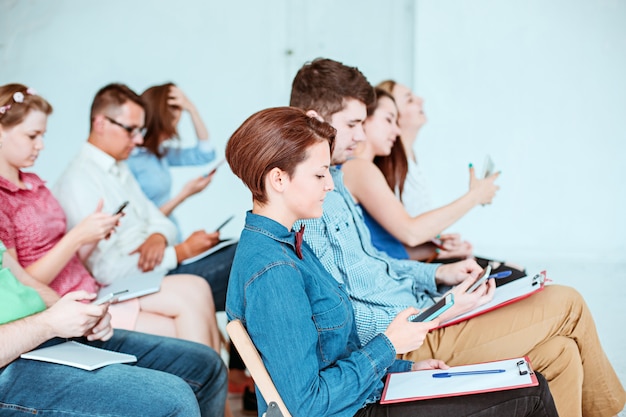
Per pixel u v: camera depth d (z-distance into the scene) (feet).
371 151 11.35
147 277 9.81
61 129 13.71
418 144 14.87
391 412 5.86
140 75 13.98
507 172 14.70
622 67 14.08
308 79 8.13
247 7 14.24
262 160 5.61
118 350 7.73
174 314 9.32
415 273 8.48
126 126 11.39
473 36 14.53
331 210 7.56
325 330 5.78
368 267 7.75
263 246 5.62
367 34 14.73
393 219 8.89
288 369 5.38
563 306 7.36
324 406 5.44
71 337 7.20
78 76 13.76
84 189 10.90
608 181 14.37
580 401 7.15
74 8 13.73
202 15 14.11
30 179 9.25
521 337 7.30
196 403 6.60
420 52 14.69
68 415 6.21
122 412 6.20
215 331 9.64
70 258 8.81
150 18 13.96
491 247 14.80
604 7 14.02
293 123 5.65
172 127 13.42
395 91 14.07
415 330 5.92
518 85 14.51
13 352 6.49
